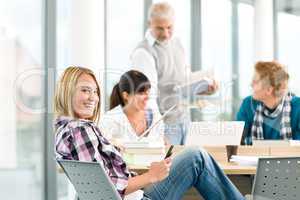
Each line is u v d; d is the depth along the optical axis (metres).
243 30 8.23
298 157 2.92
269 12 8.20
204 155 3.34
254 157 3.70
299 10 8.28
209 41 7.98
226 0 8.10
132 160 3.61
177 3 7.73
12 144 5.97
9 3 5.98
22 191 6.04
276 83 4.40
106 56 6.91
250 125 4.55
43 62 6.16
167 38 5.77
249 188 3.92
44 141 6.12
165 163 3.02
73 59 6.19
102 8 6.35
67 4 6.28
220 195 3.34
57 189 6.20
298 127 4.45
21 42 6.04
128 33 7.08
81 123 2.94
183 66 5.86
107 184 2.77
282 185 2.94
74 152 2.92
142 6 7.22
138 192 3.20
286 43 8.38
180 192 3.32
